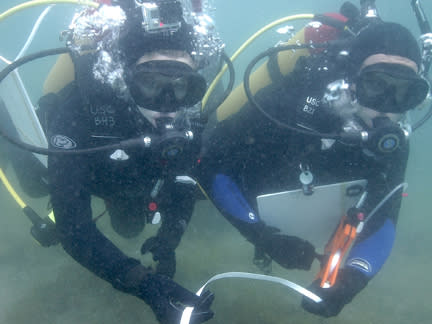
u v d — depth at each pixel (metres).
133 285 0.72
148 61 0.75
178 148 0.83
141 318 1.23
